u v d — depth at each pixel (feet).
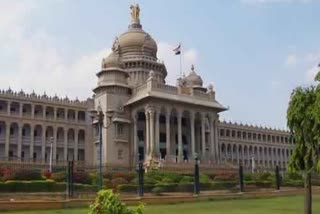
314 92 77.97
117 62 326.85
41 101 315.99
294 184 201.67
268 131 468.34
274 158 469.98
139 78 354.74
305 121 77.61
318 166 75.36
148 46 369.50
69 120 327.26
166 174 199.82
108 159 299.17
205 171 255.70
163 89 307.78
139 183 133.08
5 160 260.83
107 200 47.62
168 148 298.97
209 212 101.76
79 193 136.26
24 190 136.26
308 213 79.10
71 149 326.44
